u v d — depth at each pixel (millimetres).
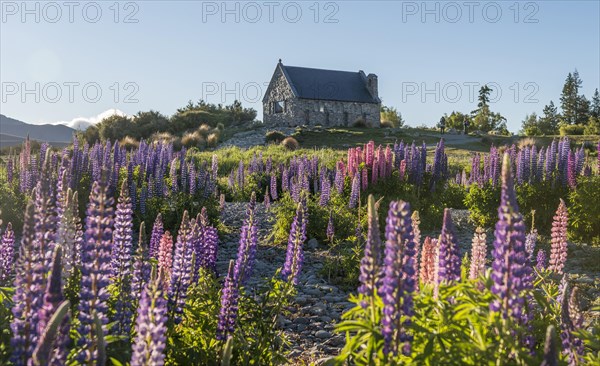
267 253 13859
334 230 14805
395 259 3686
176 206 15609
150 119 78938
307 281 11305
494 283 3854
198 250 7066
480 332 3711
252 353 5836
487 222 16328
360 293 3877
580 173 15352
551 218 15047
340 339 8141
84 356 3801
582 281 10375
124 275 5148
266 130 69188
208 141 58094
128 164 17938
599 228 13906
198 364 5141
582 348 4414
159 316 3561
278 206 16734
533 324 4621
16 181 16078
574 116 137750
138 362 3420
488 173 16875
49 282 3414
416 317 3836
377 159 17875
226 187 26703
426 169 19172
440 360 3604
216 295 6262
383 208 15961
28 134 16094
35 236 4078
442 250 4371
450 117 111250
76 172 16078
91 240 4203
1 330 4297
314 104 75062
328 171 21656
